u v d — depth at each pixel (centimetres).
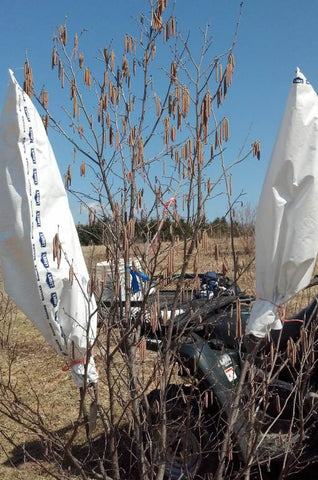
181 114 246
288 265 232
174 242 244
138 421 258
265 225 235
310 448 314
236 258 253
